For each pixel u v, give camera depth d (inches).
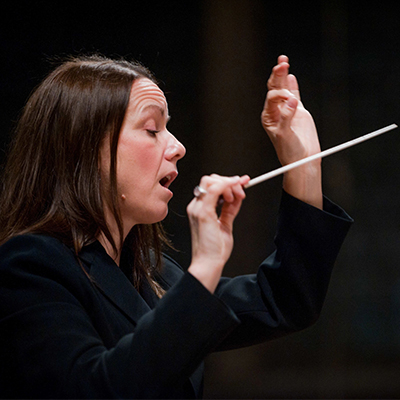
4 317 130.2
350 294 754.8
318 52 769.6
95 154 154.6
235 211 131.2
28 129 163.3
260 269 170.2
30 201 157.8
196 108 725.3
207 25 720.3
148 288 171.6
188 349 118.6
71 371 119.1
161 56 717.3
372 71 776.3
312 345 733.3
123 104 155.6
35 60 627.8
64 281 137.9
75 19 659.4
